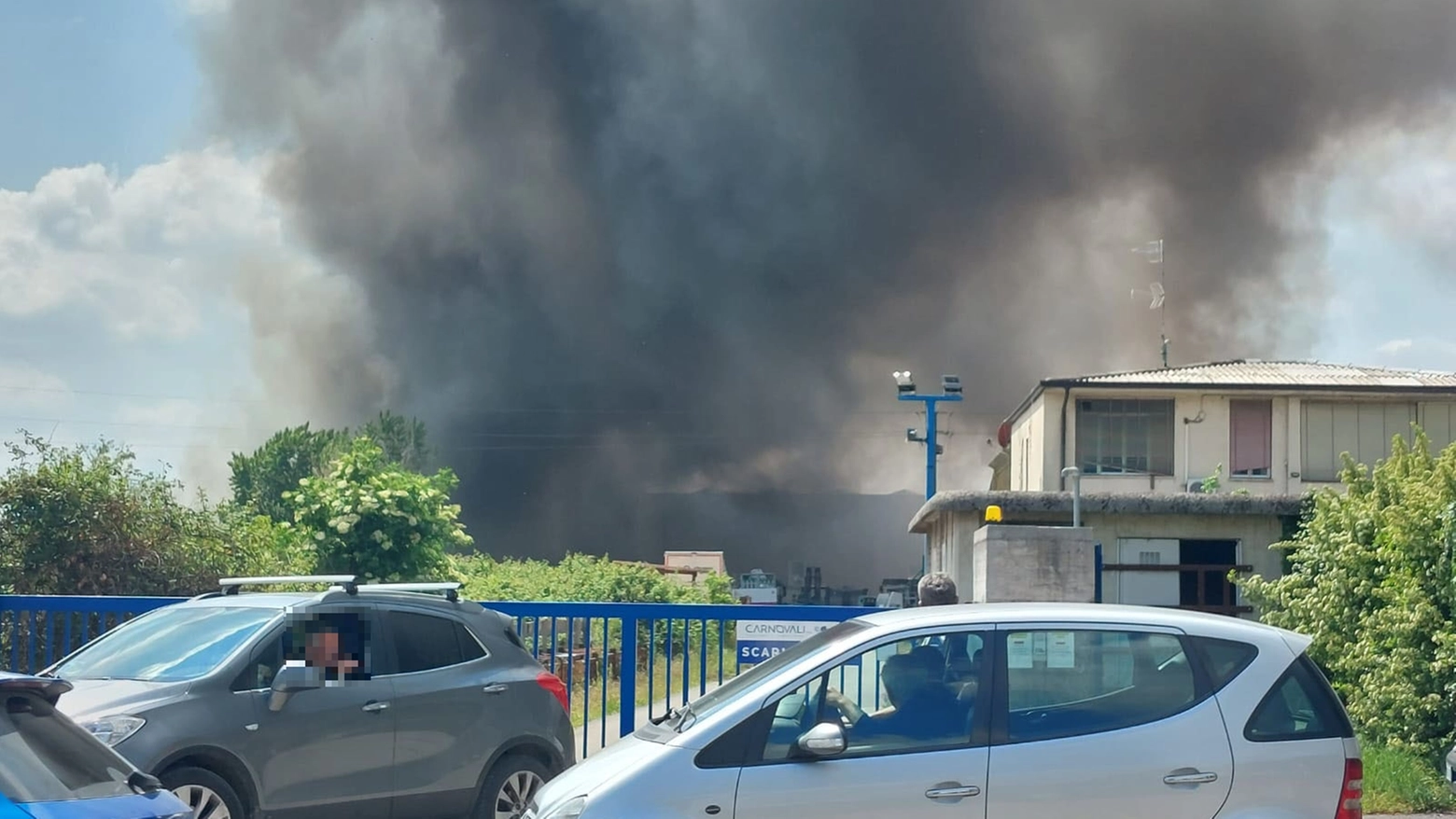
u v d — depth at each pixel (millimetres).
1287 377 29297
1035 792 5609
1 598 11008
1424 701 10938
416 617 8297
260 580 8633
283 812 7328
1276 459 28422
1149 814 5617
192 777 6984
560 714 8703
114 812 4289
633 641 10438
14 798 4062
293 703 7477
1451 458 11570
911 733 5727
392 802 7789
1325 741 5785
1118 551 19625
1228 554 19484
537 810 5934
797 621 10227
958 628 5961
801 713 5793
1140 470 28688
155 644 7875
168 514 17906
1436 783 10383
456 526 23078
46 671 8047
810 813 5574
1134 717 5766
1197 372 30188
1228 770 5680
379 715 7777
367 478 22344
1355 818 5711
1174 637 5938
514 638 8867
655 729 6203
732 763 5672
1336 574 12594
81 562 17031
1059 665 5887
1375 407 28469
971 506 20344
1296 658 5949
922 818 5570
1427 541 11391
